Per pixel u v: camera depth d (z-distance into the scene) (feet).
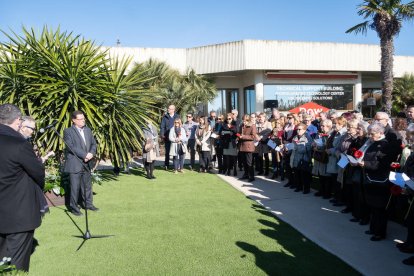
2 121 11.32
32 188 11.39
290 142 27.55
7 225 10.91
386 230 16.75
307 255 14.17
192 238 16.28
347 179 19.49
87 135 21.26
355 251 14.55
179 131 34.73
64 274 12.77
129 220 19.20
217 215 19.97
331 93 68.54
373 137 15.52
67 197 23.07
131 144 29.60
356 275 12.37
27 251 11.50
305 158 24.75
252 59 61.36
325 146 22.91
